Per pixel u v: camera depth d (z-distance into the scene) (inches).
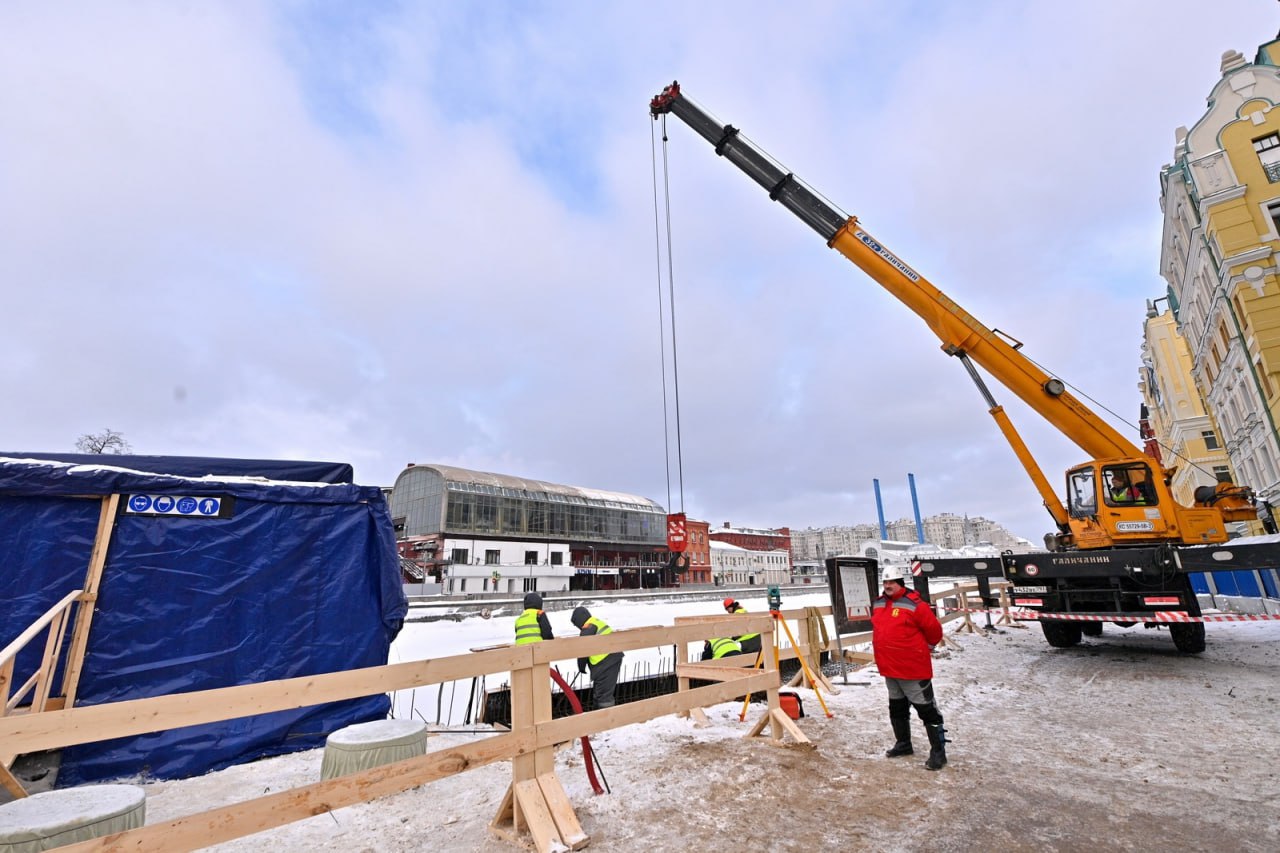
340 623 263.0
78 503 229.5
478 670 146.8
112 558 226.7
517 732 149.0
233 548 249.0
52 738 97.0
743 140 486.9
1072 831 145.6
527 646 156.1
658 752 212.8
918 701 195.6
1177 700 273.7
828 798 169.0
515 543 2194.9
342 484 284.2
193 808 178.2
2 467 215.2
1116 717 249.9
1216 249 735.7
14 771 185.6
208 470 275.0
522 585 2097.7
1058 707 269.7
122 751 205.3
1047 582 420.8
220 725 224.8
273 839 148.6
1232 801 160.7
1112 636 513.7
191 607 235.3
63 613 210.1
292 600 255.8
